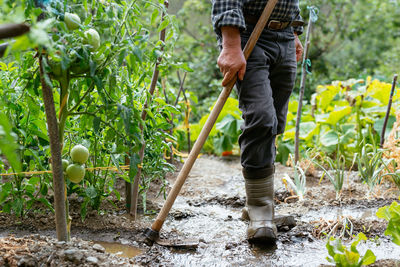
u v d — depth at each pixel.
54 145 1.46
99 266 1.47
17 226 2.05
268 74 2.00
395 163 2.96
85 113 1.54
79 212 2.22
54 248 1.53
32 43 1.00
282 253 1.83
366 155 2.77
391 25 8.24
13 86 1.96
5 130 1.03
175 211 2.38
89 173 2.14
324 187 2.96
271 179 2.05
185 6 7.30
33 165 1.93
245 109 1.96
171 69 6.10
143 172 2.36
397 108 3.20
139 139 1.58
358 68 7.50
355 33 7.65
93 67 1.40
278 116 2.21
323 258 1.77
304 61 3.23
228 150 4.50
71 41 1.39
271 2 1.88
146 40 1.49
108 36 1.53
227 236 2.04
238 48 1.85
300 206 2.55
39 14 1.29
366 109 3.89
